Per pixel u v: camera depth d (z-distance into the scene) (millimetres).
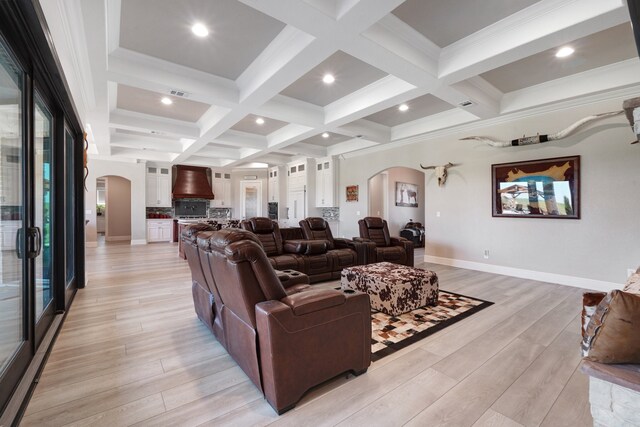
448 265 5684
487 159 5094
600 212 3926
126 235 10391
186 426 1504
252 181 10906
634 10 950
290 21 2352
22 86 1856
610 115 3697
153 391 1781
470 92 3918
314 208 8789
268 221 4543
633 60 3406
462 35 2963
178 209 9977
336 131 5527
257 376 1692
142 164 8773
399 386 1848
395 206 9297
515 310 3191
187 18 2670
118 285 4137
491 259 5070
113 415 1570
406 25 2793
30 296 1933
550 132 4328
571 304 3396
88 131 5738
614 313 1084
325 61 3445
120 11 2561
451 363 2119
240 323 1856
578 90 3809
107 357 2170
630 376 1059
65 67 2334
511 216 4773
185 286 4098
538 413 1605
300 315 1644
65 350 2266
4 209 1782
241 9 2555
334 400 1714
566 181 4180
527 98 4238
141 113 5160
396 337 2531
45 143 2660
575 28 2434
